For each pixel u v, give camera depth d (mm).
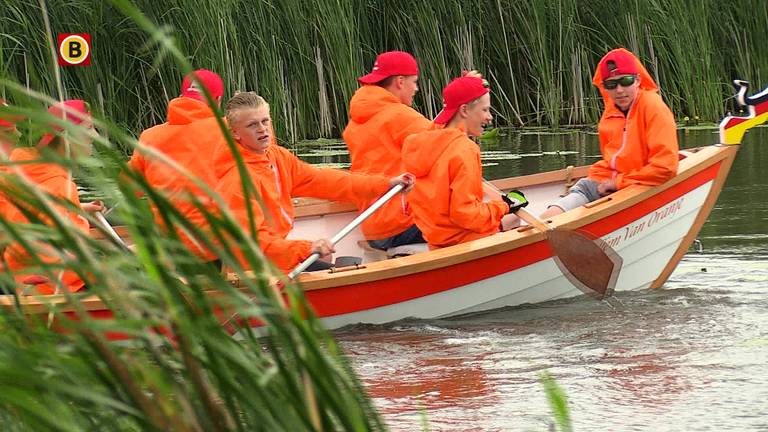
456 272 17047
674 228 19594
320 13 40250
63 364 5012
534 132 43969
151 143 17000
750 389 12750
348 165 32875
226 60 35969
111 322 4766
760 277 19266
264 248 15641
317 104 41281
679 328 15953
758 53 45375
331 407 5094
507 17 45031
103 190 4734
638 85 19234
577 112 45438
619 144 19438
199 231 4867
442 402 12578
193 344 4953
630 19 44281
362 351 15141
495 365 14227
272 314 5012
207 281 4980
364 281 16281
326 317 16203
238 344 5070
